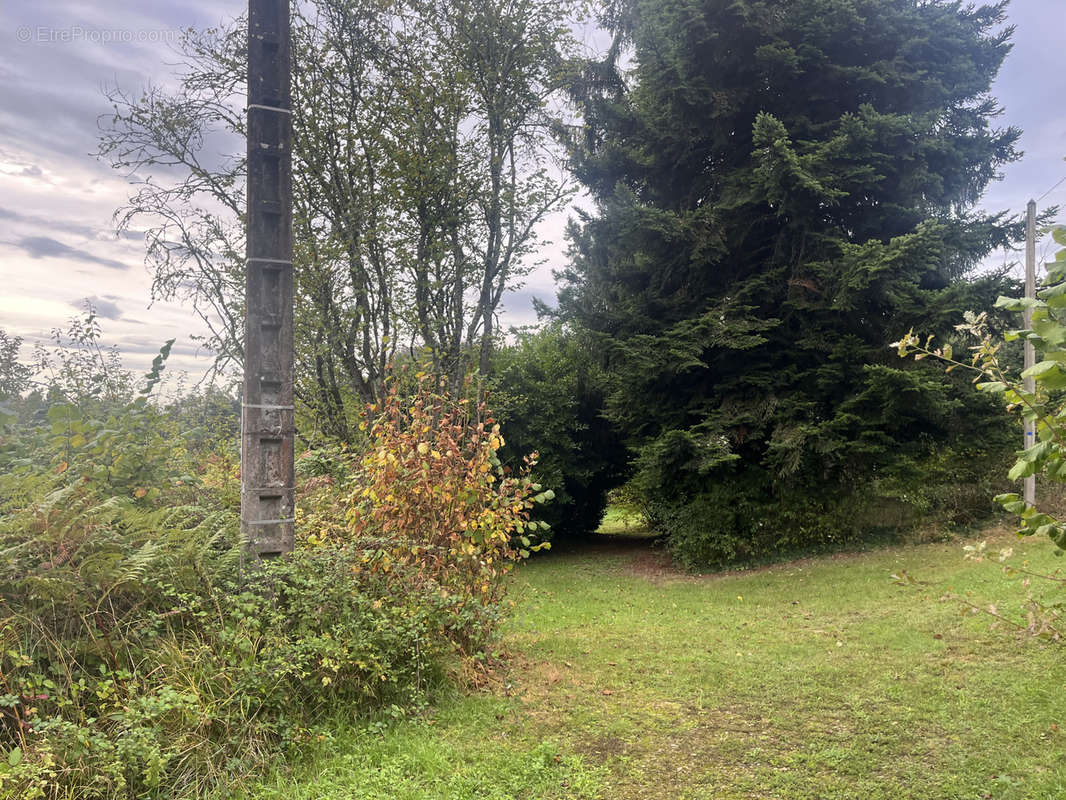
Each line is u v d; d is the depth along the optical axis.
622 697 5.46
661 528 15.23
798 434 12.51
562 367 18.11
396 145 12.39
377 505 5.79
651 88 14.71
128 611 4.16
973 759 4.06
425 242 12.96
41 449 5.01
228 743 3.78
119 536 4.16
